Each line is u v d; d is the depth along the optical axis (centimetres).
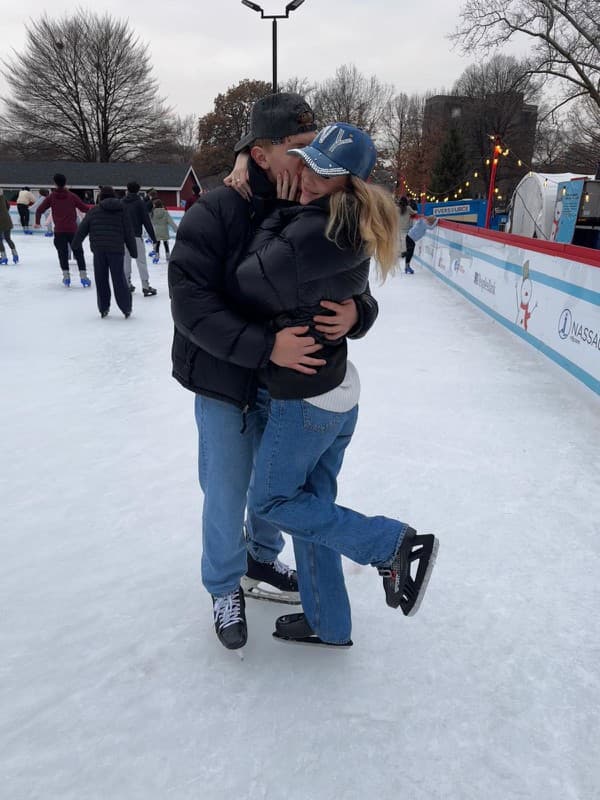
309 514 169
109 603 216
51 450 344
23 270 1138
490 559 243
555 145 3431
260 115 153
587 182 1091
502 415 400
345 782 150
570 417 399
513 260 625
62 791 147
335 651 195
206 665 188
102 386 461
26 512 278
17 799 144
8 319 700
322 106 5659
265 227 157
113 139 4641
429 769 154
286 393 160
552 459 336
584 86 2277
